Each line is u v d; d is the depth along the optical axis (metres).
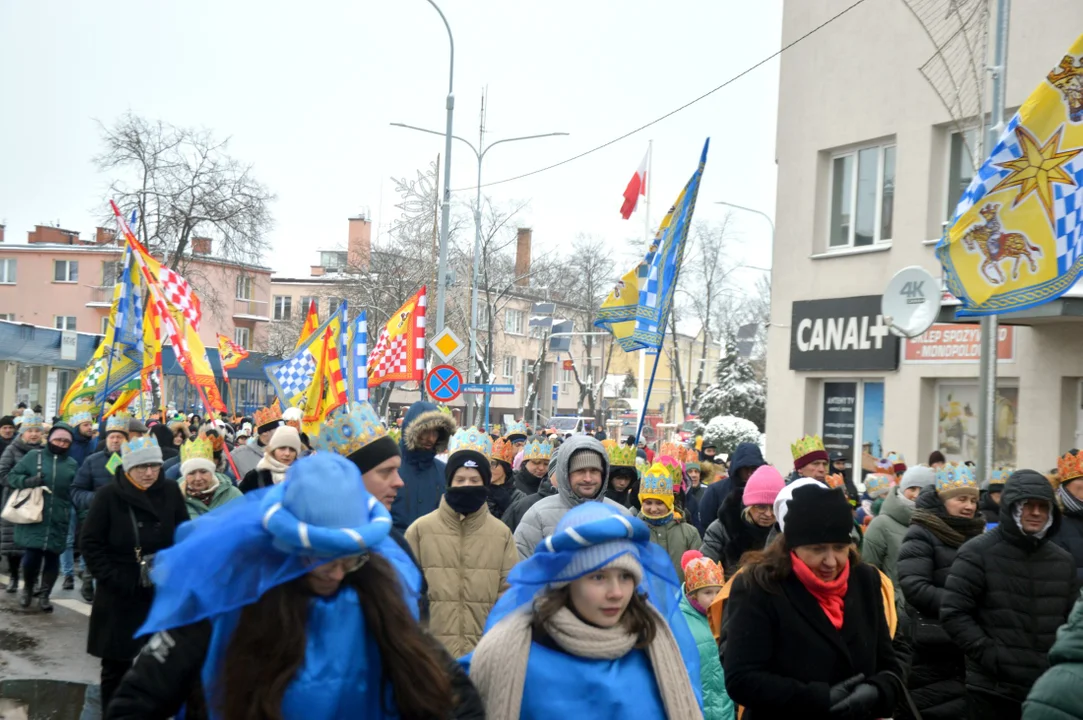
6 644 9.88
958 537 6.43
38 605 11.84
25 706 7.84
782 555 4.25
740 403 38.69
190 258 47.16
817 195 17.95
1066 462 6.61
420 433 7.24
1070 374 13.62
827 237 17.94
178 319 14.07
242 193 44.53
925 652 6.44
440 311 25.91
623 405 68.12
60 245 63.72
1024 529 5.50
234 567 2.78
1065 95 7.74
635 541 3.41
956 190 15.59
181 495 7.34
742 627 4.21
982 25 13.09
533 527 6.25
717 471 14.23
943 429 15.89
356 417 4.59
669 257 9.20
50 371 38.78
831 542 4.15
